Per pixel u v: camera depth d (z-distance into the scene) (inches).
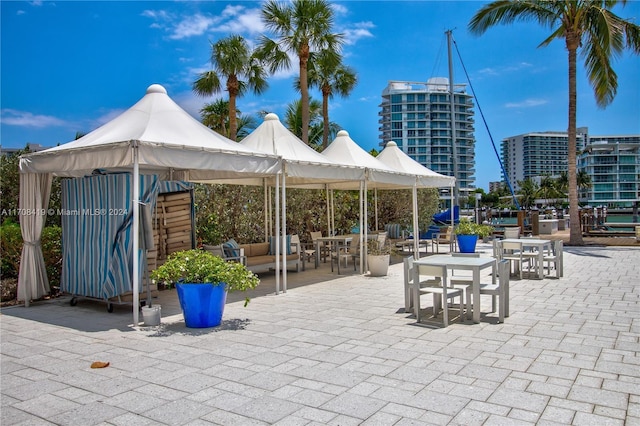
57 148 305.9
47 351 213.6
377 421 135.1
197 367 186.1
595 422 132.1
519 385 160.4
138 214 265.9
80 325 263.7
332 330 240.2
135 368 186.7
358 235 480.7
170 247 392.5
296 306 303.4
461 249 588.4
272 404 148.6
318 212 653.9
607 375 168.6
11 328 260.5
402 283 389.7
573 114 688.4
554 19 670.5
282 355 199.5
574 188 692.1
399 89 3558.1
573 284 362.9
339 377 171.6
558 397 149.7
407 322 254.5
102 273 297.1
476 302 249.4
